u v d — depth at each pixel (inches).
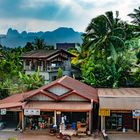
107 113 1695.4
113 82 2603.3
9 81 2642.7
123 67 2640.3
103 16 2596.0
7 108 1779.0
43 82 2812.5
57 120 1774.1
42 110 1743.4
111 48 2561.5
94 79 2625.5
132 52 2699.3
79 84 2201.0
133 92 2126.0
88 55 2775.6
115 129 1786.4
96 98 1905.8
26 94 2049.7
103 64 2664.9
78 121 1823.3
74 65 3154.5
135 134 1704.0
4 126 1830.7
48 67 3009.4
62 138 1606.8
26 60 3068.4
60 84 1847.9
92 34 2650.1
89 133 1675.7
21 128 1772.9
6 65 2780.5
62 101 1819.6
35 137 1635.1
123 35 2667.3
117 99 1823.3
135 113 1690.5
